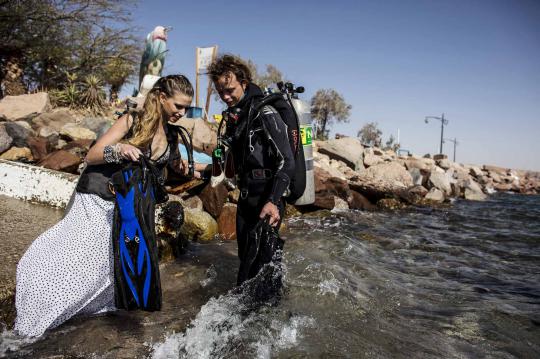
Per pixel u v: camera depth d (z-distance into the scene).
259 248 2.75
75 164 6.39
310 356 2.39
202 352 2.36
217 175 3.02
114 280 2.38
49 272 2.35
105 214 2.43
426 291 3.77
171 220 4.13
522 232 7.66
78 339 2.38
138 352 2.33
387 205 10.38
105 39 17.22
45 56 16.31
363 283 3.81
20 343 2.30
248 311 2.72
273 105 2.73
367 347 2.55
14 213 4.57
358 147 16.11
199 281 3.55
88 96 13.29
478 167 29.62
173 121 2.58
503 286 4.08
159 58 12.71
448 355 2.53
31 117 9.70
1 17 14.56
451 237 6.84
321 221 7.48
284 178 2.55
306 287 3.45
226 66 2.71
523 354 2.61
